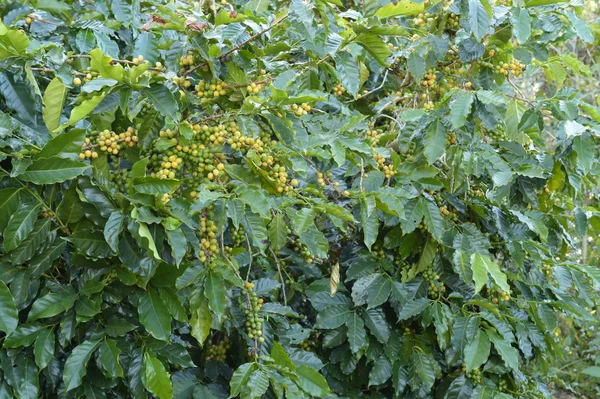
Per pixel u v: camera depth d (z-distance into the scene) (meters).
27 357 2.06
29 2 2.41
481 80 2.93
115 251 1.90
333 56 2.41
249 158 2.08
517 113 2.92
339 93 2.96
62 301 2.01
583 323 5.72
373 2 2.59
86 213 2.01
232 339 2.96
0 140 1.95
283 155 2.16
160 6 2.12
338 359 2.93
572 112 2.60
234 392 2.15
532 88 6.25
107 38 2.61
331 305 2.85
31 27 2.39
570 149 2.70
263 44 2.50
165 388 2.04
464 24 2.69
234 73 2.20
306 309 3.15
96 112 1.98
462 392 2.87
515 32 2.57
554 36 2.77
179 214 1.97
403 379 2.92
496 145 3.09
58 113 2.04
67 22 2.55
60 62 2.02
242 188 2.00
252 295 2.47
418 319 2.98
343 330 2.90
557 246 3.29
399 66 3.26
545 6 2.85
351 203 2.72
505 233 2.99
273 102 2.07
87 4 2.89
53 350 2.00
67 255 2.20
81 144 1.94
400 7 2.22
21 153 1.90
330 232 3.08
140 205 1.96
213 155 2.16
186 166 2.16
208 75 2.20
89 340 2.05
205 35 2.08
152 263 2.01
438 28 2.85
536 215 3.05
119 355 2.17
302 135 2.22
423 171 2.72
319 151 2.31
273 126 2.10
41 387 2.20
